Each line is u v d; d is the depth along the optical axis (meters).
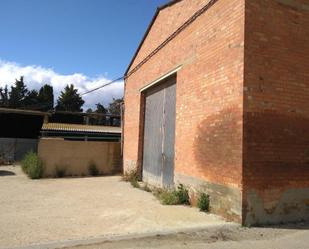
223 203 7.12
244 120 6.62
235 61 7.00
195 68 8.98
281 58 7.08
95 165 16.56
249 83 6.72
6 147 22.91
